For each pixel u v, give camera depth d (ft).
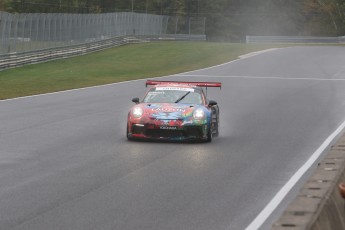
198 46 569.64
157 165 90.58
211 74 340.18
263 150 107.76
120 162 92.38
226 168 89.61
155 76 329.72
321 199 49.60
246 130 136.15
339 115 168.76
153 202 67.51
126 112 166.81
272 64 409.28
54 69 354.13
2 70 327.67
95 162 92.07
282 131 135.03
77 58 435.53
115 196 70.03
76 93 230.68
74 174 82.69
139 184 76.95
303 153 104.99
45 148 104.99
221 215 62.39
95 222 58.70
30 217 60.18
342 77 325.01
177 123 112.47
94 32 510.99
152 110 114.93
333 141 119.85
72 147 106.42
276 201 68.90
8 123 139.44
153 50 518.37
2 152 100.48
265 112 174.70
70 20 453.17
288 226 41.93
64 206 64.90
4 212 62.08
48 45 409.49
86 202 66.90
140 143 112.27
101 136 120.78
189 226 58.03
